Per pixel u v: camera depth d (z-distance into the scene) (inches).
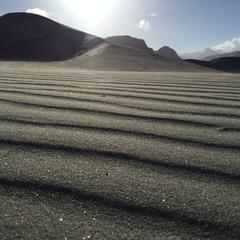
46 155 82.7
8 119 113.7
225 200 62.5
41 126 107.1
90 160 80.4
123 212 58.1
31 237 50.8
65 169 74.7
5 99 147.2
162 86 227.9
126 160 81.0
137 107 142.2
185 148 90.6
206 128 112.0
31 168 74.7
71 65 1130.7
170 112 134.9
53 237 50.9
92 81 255.3
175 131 106.9
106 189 65.7
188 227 54.3
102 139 95.9
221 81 305.3
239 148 91.6
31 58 2230.6
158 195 63.9
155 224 54.9
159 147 90.7
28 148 87.0
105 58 1519.4
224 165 78.8
